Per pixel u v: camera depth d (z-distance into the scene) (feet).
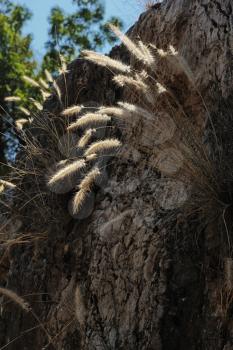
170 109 7.73
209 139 7.19
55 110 9.21
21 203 8.80
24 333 8.07
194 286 6.72
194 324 6.61
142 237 7.16
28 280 8.25
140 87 7.34
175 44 8.13
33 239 8.30
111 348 7.00
